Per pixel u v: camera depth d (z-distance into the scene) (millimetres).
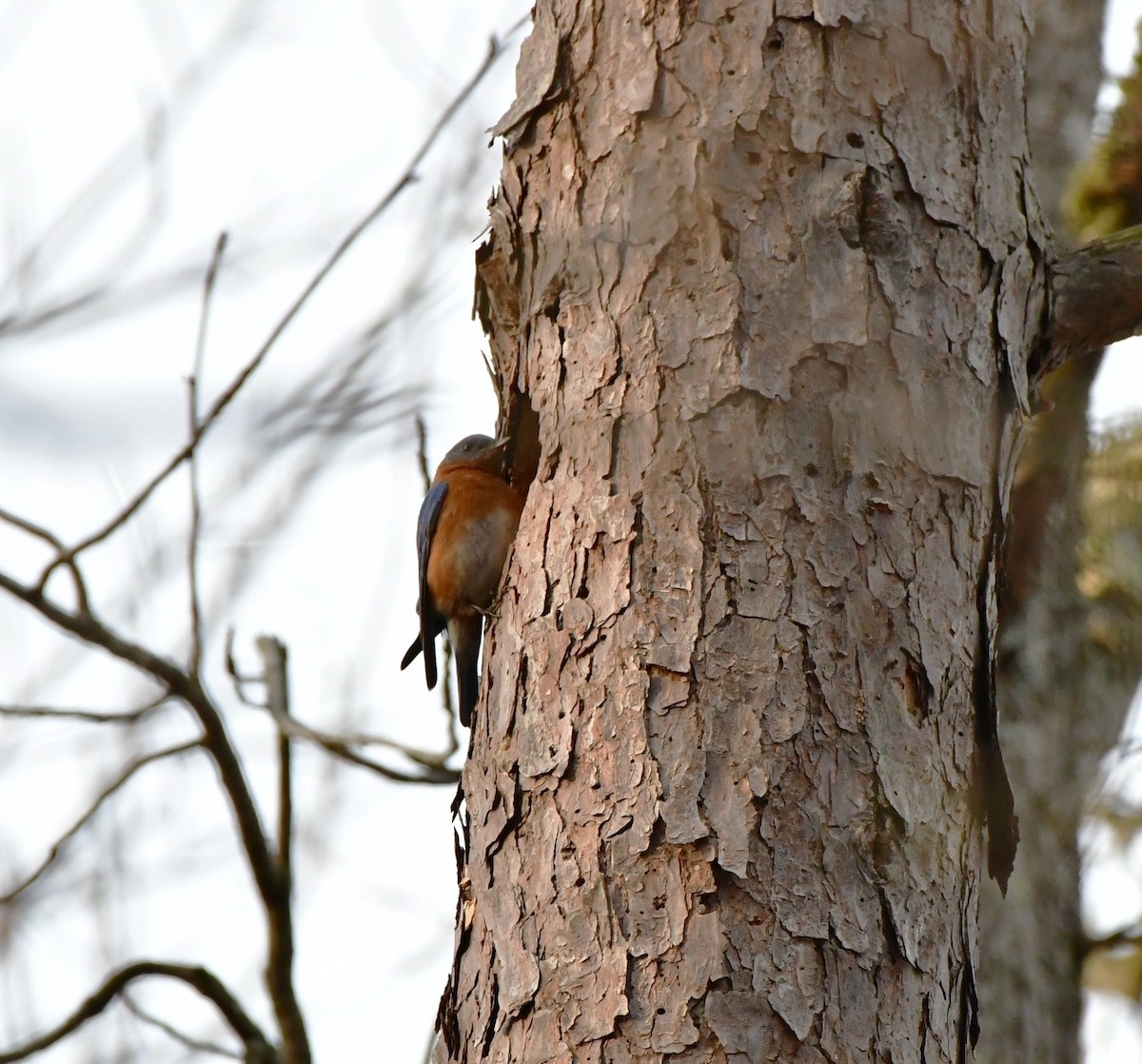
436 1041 8672
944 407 8391
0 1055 13148
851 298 8359
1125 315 9500
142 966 13766
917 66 8688
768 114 8570
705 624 7988
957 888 8039
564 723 8164
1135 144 16562
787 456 8188
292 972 14531
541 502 8766
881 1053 7398
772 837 7613
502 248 9523
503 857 8242
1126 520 16562
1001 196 8883
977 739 8461
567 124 9164
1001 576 8789
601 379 8664
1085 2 16797
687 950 7488
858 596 8031
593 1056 7496
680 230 8594
